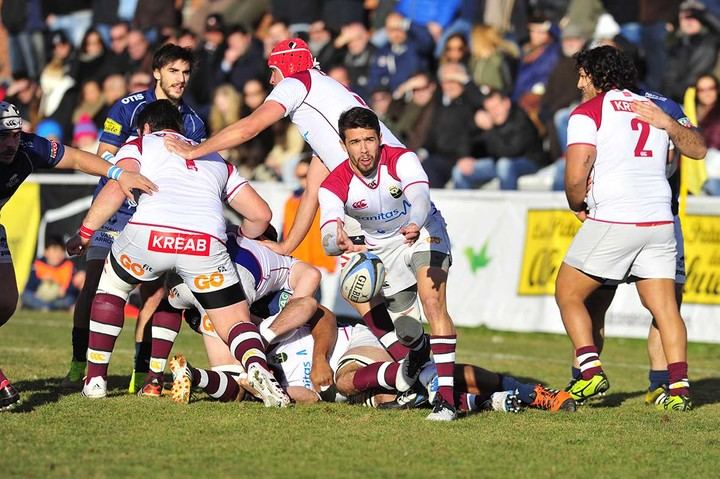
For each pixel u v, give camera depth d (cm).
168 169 2467
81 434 2094
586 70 2580
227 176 2569
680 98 5062
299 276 2719
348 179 2366
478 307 4550
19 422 2202
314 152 2642
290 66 2633
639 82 5091
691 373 3588
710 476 1888
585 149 2508
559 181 4819
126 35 6341
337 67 5419
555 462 1955
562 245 4356
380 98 5366
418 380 2509
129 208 2873
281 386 2602
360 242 2545
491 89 5028
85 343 2794
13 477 1742
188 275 2472
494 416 2434
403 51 5512
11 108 2267
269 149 5628
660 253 2567
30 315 4959
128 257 2478
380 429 2222
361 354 2595
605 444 2139
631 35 5312
